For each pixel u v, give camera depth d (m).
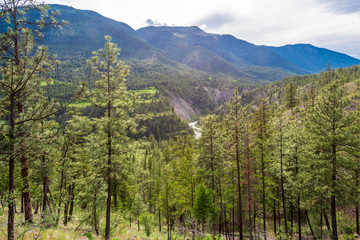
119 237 14.44
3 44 8.35
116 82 13.57
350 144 14.80
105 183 13.11
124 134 13.45
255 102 152.12
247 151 20.05
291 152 20.72
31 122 8.16
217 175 22.95
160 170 24.25
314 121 17.56
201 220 18.41
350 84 61.03
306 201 18.28
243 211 26.36
